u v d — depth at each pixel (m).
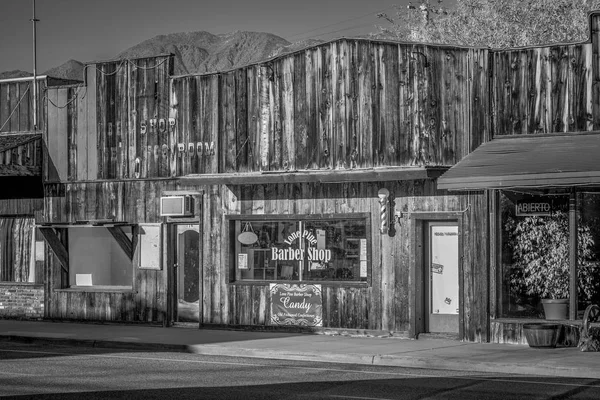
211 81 23.11
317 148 21.56
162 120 23.78
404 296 20.41
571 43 19.00
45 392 13.05
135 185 24.16
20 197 25.84
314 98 21.64
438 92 20.20
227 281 22.62
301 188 21.78
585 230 18.66
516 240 19.38
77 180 24.95
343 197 21.23
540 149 18.41
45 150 25.44
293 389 13.41
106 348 19.80
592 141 18.42
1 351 18.92
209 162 23.11
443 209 20.00
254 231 22.58
